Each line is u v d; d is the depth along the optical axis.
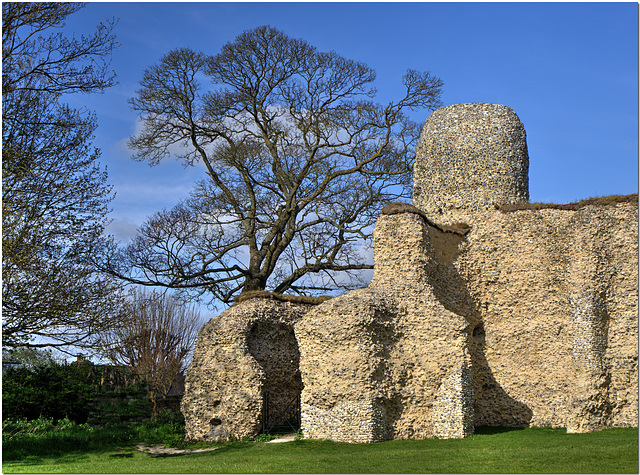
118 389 38.69
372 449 20.59
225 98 38.72
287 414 27.33
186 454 22.17
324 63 38.09
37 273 21.80
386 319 23.86
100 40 25.11
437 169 29.84
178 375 42.88
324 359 23.44
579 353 24.39
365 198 39.56
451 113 30.11
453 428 22.89
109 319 23.66
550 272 26.64
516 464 17.17
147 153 39.19
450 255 27.53
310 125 38.72
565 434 22.88
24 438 24.48
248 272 38.00
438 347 23.86
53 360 34.94
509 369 26.52
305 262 39.41
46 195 22.75
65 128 24.17
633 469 16.20
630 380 24.05
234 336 25.78
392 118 38.97
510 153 29.39
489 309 27.44
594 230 25.45
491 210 28.50
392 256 25.62
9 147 22.52
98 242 24.31
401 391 23.41
